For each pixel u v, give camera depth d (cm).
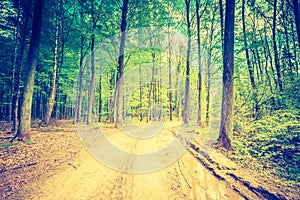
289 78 1047
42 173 575
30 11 1548
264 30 1833
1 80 1978
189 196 483
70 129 1487
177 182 563
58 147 892
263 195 498
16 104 1241
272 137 831
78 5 1902
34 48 1028
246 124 1030
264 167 695
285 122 804
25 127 968
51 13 1709
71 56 2289
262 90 1104
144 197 464
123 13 1827
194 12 2167
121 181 548
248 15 1916
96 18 1883
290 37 1716
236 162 743
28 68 993
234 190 523
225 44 994
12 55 1892
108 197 452
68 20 1953
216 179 592
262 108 1071
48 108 1598
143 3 1952
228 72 973
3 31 1778
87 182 527
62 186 495
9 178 529
